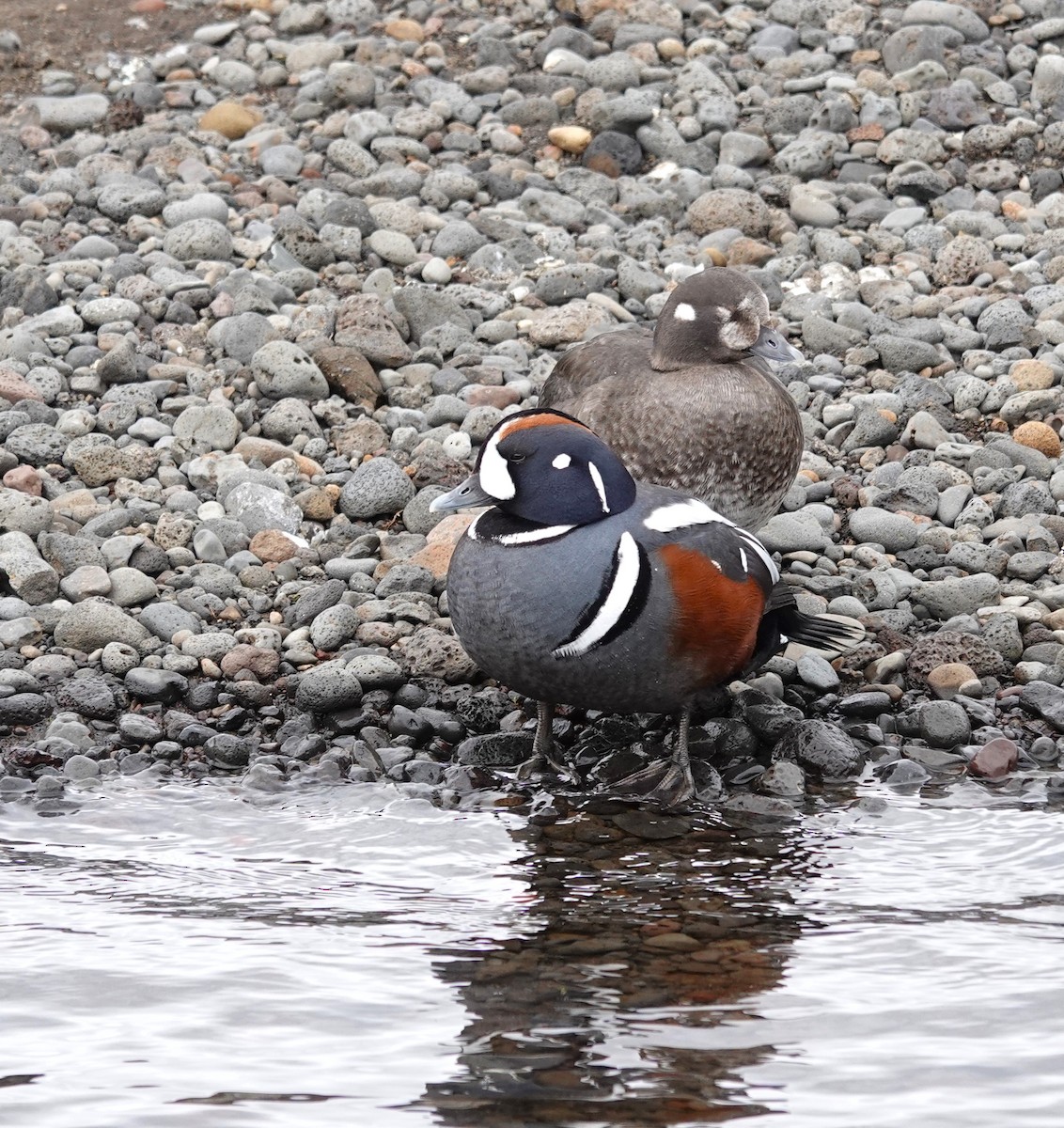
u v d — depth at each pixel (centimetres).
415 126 1698
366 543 1146
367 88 1739
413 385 1352
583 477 875
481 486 885
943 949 745
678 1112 627
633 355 1127
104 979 725
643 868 834
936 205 1596
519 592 871
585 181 1623
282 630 1065
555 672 888
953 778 941
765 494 1089
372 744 975
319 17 1884
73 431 1262
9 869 837
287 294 1450
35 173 1653
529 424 883
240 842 870
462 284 1483
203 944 757
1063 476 1201
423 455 1232
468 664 1021
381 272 1466
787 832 874
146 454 1230
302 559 1140
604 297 1441
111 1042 677
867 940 756
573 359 1152
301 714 997
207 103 1778
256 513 1172
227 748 965
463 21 1878
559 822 891
